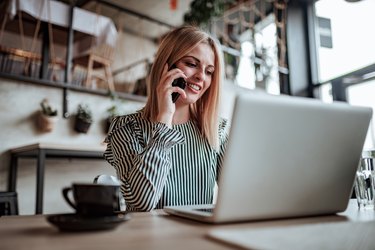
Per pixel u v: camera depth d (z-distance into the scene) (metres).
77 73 3.24
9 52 2.87
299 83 3.70
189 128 1.21
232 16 4.57
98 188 0.50
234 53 3.92
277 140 0.53
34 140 2.52
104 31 3.11
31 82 2.56
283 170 0.54
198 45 1.18
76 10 2.90
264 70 3.91
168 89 1.03
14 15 2.71
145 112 1.14
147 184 0.85
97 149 2.21
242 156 0.51
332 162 0.59
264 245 0.38
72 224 0.45
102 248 0.37
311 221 0.56
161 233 0.46
